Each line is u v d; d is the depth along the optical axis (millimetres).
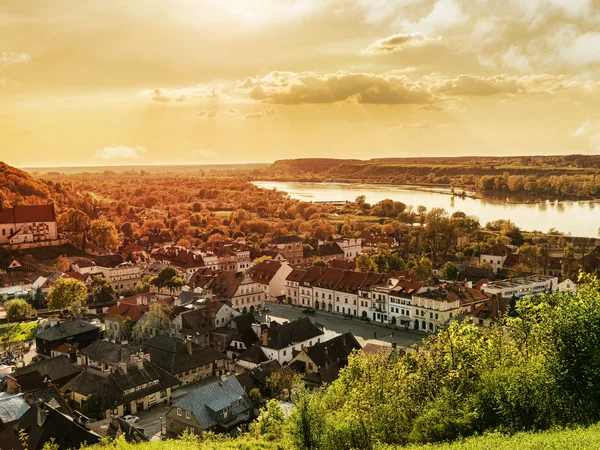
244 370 125375
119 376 110688
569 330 61906
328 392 82125
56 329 149875
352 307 188375
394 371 71688
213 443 78062
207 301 166125
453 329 74000
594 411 58719
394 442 63531
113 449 75312
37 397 95625
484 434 59031
